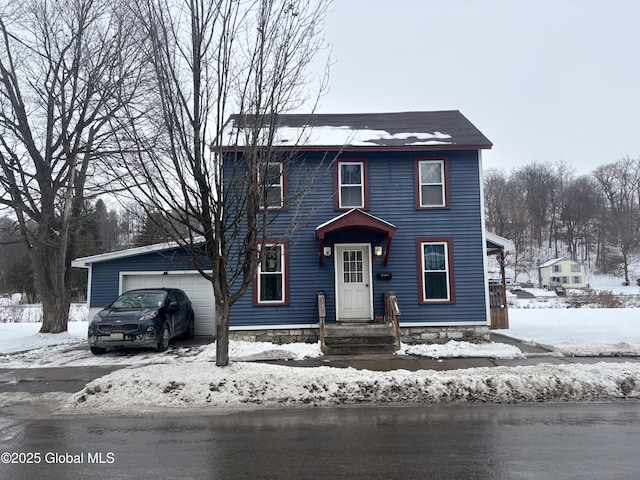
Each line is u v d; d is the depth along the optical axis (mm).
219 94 7316
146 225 11609
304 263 12977
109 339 10656
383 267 13070
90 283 14672
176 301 13016
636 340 11836
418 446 4965
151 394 6969
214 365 8031
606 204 79625
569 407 6551
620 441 5082
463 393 6984
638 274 66750
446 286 13094
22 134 13984
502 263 15977
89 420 6145
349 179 13406
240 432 5527
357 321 12766
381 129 14797
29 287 41469
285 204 8445
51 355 11180
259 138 8188
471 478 4090
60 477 4219
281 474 4215
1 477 4238
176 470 4336
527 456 4629
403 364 9375
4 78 13680
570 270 62031
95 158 13812
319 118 16156
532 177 84312
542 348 10961
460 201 13305
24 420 6215
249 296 12828
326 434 5418
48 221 14109
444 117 16328
